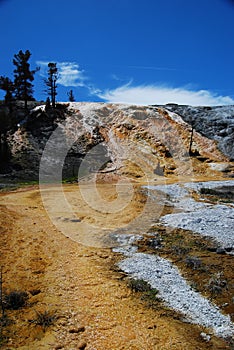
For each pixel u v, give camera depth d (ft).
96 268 35.32
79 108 167.94
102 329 24.35
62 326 24.70
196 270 35.27
